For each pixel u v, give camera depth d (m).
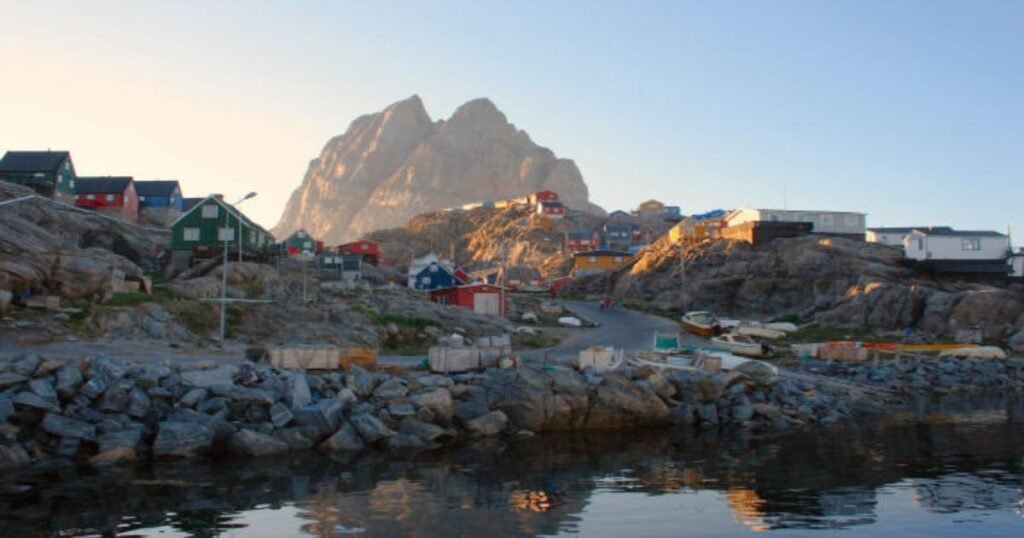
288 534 16.33
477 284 76.88
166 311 44.81
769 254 88.56
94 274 44.50
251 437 25.91
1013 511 18.52
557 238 177.00
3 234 44.47
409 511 18.39
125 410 26.31
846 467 24.33
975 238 89.19
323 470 23.38
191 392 27.64
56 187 87.25
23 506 18.44
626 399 33.72
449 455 26.42
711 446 28.78
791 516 18.06
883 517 17.98
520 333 61.44
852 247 89.12
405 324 55.12
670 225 186.88
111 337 39.03
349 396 29.98
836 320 75.75
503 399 32.50
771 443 29.52
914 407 41.56
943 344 65.62
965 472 23.44
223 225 70.94
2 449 22.92
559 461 25.41
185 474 22.42
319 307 53.72
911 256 89.25
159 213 107.12
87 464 23.50
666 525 17.22
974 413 38.78
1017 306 70.75
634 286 97.19
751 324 70.06
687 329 70.06
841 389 44.16
